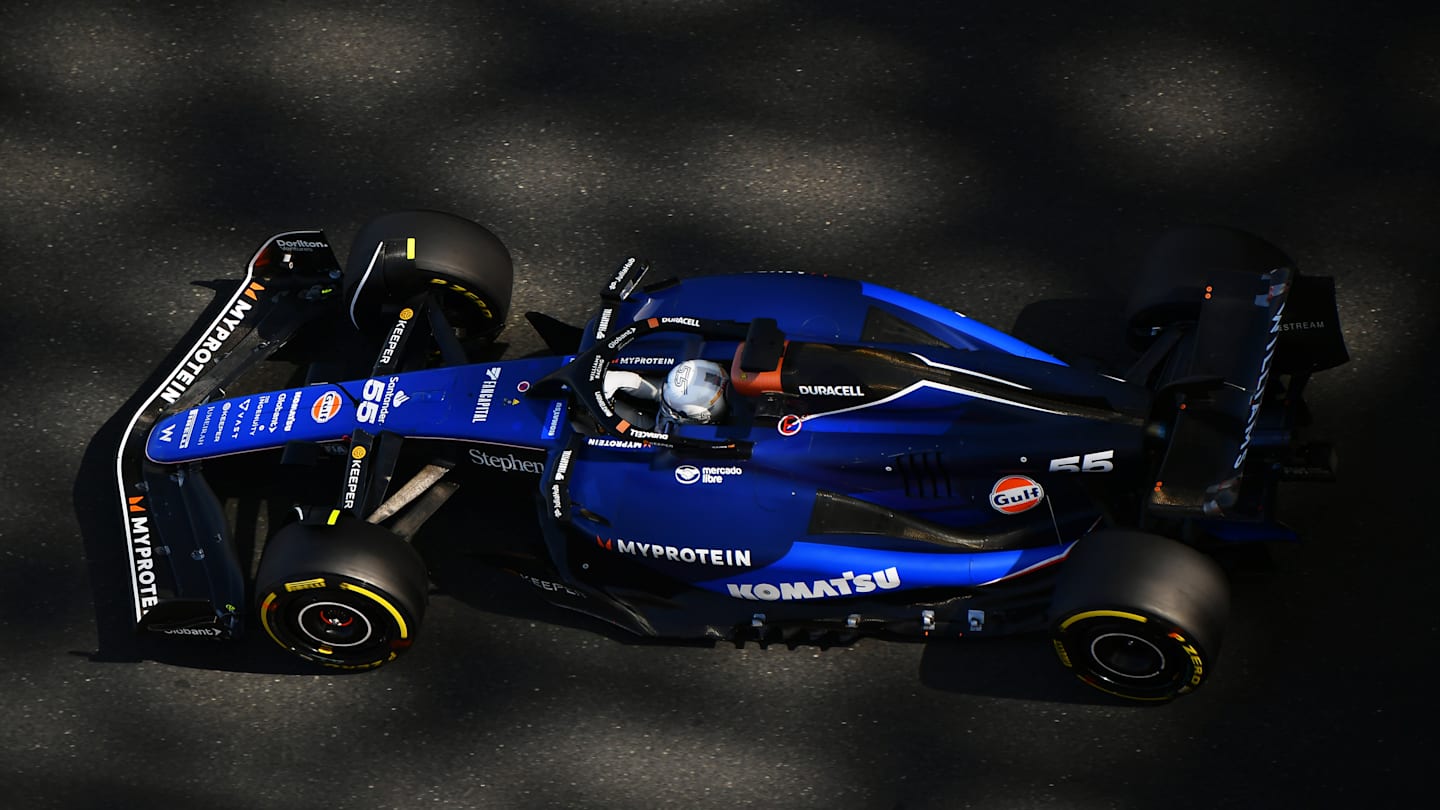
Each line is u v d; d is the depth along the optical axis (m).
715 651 30.75
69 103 42.38
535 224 38.84
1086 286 36.38
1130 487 28.58
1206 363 27.67
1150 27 41.84
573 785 29.08
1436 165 38.03
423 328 34.47
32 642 31.95
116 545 33.41
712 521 29.30
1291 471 28.38
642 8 43.91
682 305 31.86
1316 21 41.50
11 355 36.88
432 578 32.53
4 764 30.05
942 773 28.66
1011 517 29.02
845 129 40.25
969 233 37.72
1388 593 30.20
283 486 34.25
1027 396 28.98
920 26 42.62
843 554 28.91
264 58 43.28
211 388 33.91
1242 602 30.38
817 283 31.84
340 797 29.27
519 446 30.55
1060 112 40.06
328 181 40.19
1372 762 28.00
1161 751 28.52
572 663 30.88
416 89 42.19
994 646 30.27
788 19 43.19
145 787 29.61
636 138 40.56
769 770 28.95
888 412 29.17
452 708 30.38
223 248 38.94
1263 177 38.16
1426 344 34.44
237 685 31.08
